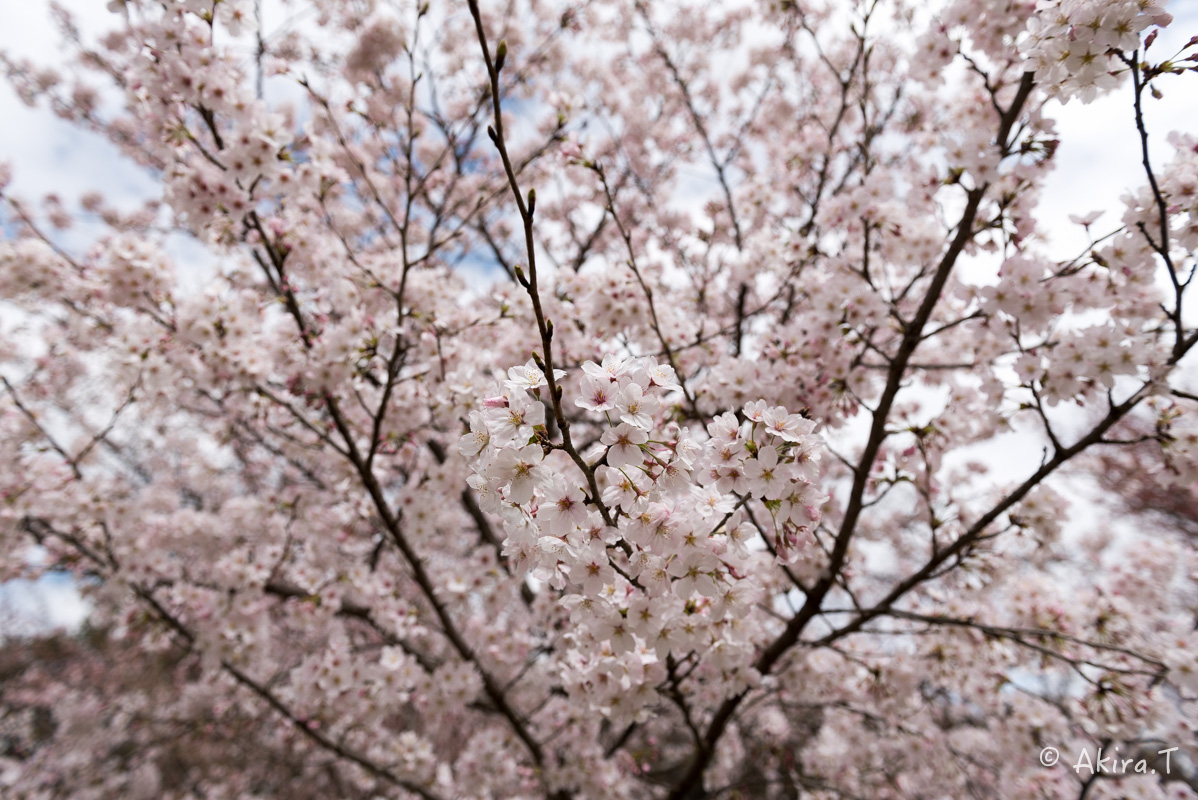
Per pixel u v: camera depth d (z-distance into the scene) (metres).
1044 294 3.01
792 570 3.60
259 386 4.02
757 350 3.80
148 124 3.47
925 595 4.59
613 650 2.12
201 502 8.05
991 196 3.29
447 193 5.29
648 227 7.47
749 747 6.66
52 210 6.98
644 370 1.91
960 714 5.68
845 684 4.82
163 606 4.96
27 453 4.69
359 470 3.97
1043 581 4.07
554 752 4.87
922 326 3.35
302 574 4.70
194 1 2.90
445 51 6.53
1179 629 3.55
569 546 1.92
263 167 3.36
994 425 3.32
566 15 6.24
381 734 6.16
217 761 10.67
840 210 3.68
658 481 1.87
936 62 3.38
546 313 4.14
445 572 4.83
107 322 4.54
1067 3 2.22
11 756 12.75
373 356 3.78
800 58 7.06
